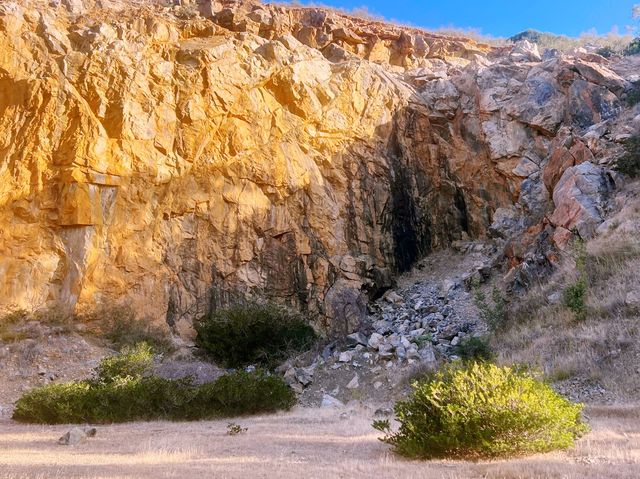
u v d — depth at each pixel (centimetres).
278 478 688
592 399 1346
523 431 821
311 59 2953
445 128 3228
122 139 2361
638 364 1405
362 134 2950
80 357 2012
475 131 3169
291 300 2547
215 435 1143
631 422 1094
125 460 845
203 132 2538
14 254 2158
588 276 1838
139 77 2467
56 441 1091
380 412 1385
